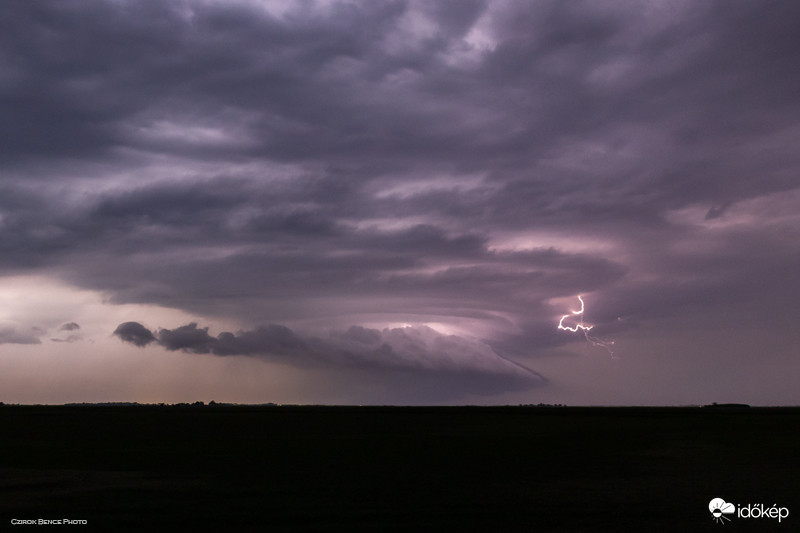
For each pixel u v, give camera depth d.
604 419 101.00
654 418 104.69
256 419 103.44
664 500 26.86
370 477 33.31
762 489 29.78
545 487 30.14
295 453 45.31
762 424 85.25
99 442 54.94
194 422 92.19
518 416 113.06
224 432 68.25
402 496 27.56
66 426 81.31
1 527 22.14
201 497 27.28
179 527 21.97
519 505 25.69
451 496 27.58
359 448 49.12
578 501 26.53
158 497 27.30
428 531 21.39
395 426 80.56
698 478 33.25
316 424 85.81
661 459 42.22
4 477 33.50
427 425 83.00
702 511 24.58
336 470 36.09
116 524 22.47
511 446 51.16
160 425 83.38
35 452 46.41
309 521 22.77
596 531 21.42
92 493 28.39
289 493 28.30
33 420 99.19
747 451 47.72
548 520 23.00
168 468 37.06
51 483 31.36
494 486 30.38
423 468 36.97
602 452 46.75
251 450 47.50
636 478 33.25
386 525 22.20
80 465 38.62
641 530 21.58
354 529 21.62
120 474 34.50
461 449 48.53
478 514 23.97
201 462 39.94
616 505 25.72
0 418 107.12
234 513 24.06
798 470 36.84
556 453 45.81
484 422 90.88
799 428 75.88
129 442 54.94
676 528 21.89
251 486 30.28
